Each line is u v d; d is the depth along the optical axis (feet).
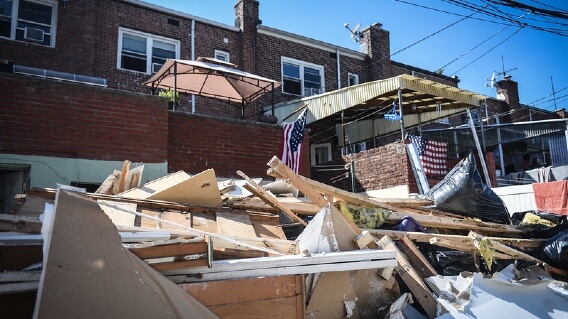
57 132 22.62
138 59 44.65
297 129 30.55
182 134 27.07
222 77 37.19
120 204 14.48
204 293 10.48
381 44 59.93
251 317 11.09
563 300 15.42
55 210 7.99
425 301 15.17
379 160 37.96
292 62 53.52
